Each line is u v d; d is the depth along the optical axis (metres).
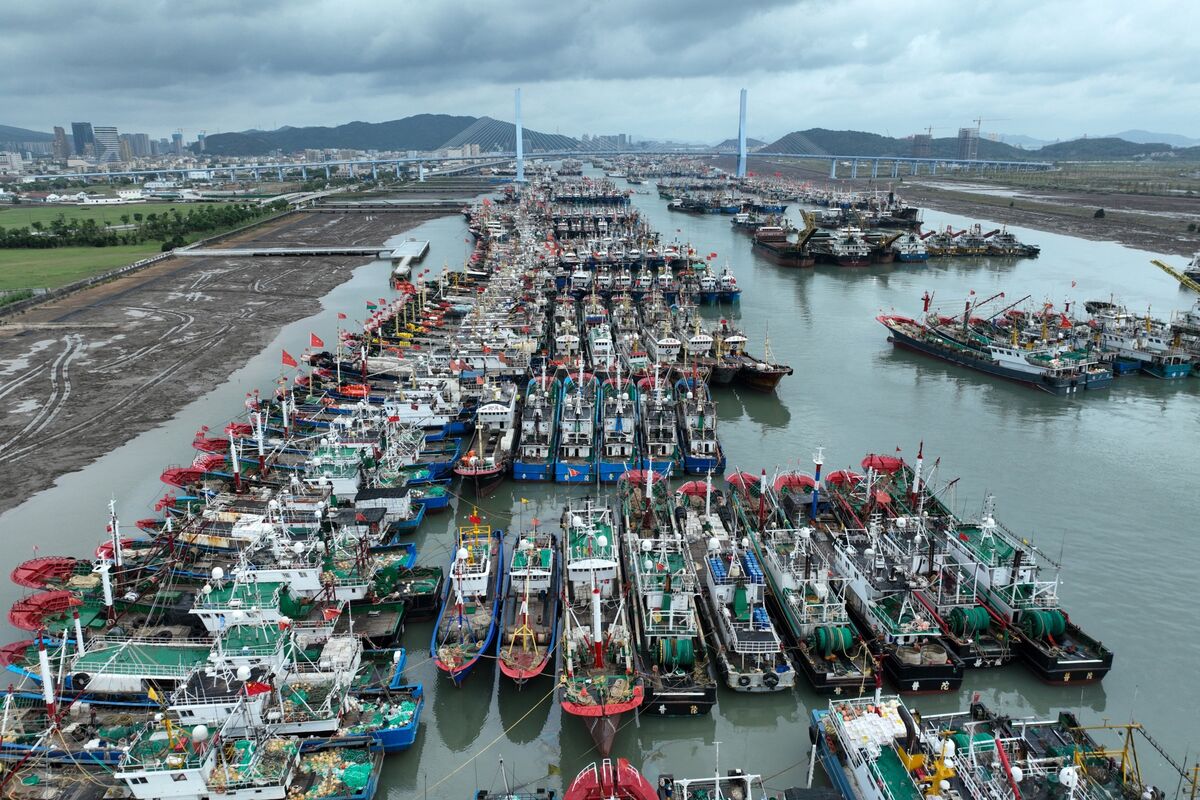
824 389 114.81
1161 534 72.38
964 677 53.66
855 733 43.12
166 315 152.75
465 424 91.75
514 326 129.00
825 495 71.81
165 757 40.66
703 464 82.31
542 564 58.72
